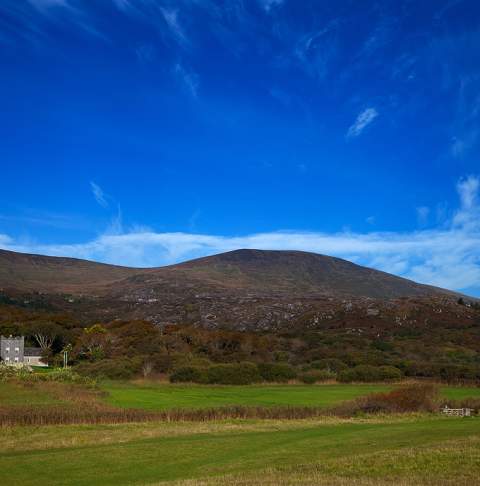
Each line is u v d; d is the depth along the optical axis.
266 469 26.97
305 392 70.81
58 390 61.47
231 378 80.88
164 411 49.25
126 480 26.47
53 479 26.73
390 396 56.94
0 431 39.75
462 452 28.33
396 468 25.56
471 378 82.06
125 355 96.50
